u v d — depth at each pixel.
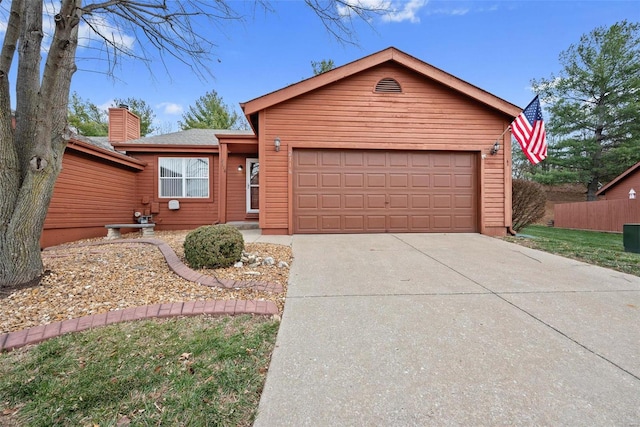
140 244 5.50
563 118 18.17
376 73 7.33
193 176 10.13
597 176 18.27
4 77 3.10
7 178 3.17
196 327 2.49
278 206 7.16
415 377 1.89
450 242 6.30
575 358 2.10
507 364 2.03
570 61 17.80
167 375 1.87
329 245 5.90
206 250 4.00
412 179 7.46
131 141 10.55
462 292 3.41
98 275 3.60
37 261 3.36
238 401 1.67
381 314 2.82
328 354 2.15
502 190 7.50
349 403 1.66
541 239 6.80
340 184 7.32
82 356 2.06
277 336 2.40
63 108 3.63
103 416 1.54
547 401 1.67
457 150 7.47
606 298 3.23
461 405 1.64
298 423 1.52
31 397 1.68
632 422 1.52
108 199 8.30
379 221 7.39
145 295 3.11
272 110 7.12
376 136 7.31
